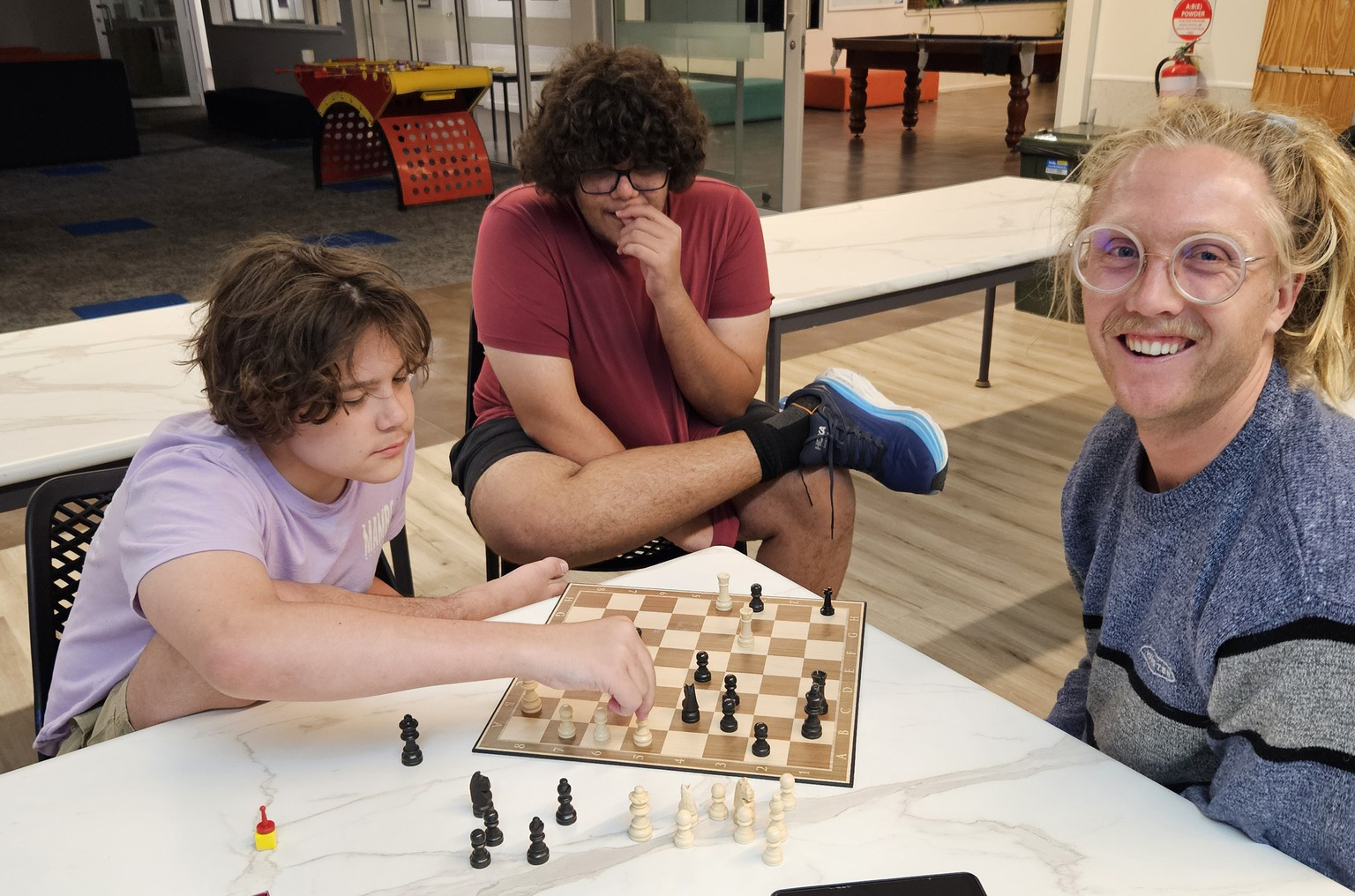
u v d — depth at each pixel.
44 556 1.46
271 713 1.11
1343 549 0.87
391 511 1.47
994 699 1.11
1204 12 4.76
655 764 1.02
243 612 1.03
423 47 10.52
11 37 12.54
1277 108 1.00
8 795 0.98
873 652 1.20
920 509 3.34
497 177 8.85
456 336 4.89
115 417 1.78
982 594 2.87
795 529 2.07
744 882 0.87
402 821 0.94
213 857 0.90
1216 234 0.88
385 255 6.38
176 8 13.48
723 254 2.10
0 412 1.81
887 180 8.30
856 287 2.51
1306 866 0.87
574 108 1.82
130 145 10.19
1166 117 0.96
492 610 1.34
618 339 2.04
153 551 1.07
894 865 0.88
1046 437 3.86
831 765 1.00
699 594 1.33
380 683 1.03
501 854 0.90
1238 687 0.92
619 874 0.88
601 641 1.07
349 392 1.13
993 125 11.51
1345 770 0.85
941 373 4.52
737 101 7.00
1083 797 0.95
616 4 7.88
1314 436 0.93
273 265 1.15
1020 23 14.41
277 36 12.58
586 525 1.87
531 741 1.06
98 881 0.88
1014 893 0.84
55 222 7.45
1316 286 0.96
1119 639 1.08
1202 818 0.93
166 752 1.05
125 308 5.39
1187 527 0.99
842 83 12.71
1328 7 4.35
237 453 1.20
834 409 2.02
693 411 2.22
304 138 11.11
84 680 1.30
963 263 2.73
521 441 2.06
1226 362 0.92
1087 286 0.96
